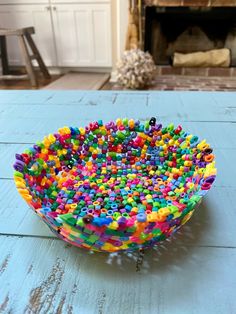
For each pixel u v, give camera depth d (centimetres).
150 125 43
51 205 33
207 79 201
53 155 39
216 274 28
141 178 39
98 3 204
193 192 32
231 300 25
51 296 26
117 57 206
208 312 24
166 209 26
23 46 194
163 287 27
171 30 209
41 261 29
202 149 36
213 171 31
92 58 224
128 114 67
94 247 27
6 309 25
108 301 25
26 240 32
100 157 43
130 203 33
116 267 29
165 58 217
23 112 69
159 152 42
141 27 196
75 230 25
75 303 25
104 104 73
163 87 185
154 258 29
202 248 30
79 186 37
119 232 25
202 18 200
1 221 35
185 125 60
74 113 68
